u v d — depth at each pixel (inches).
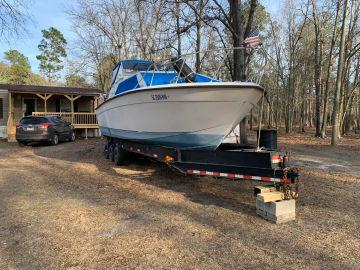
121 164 405.1
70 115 884.6
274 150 242.1
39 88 919.7
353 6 845.8
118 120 365.7
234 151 239.6
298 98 1643.7
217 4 544.4
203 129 267.1
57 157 502.6
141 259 152.9
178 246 166.9
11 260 152.2
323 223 200.2
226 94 241.6
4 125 904.9
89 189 289.0
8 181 324.8
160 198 257.1
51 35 2358.5
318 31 1002.7
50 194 272.1
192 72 304.0
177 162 274.7
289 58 1358.3
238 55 541.6
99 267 145.6
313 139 830.5
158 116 284.7
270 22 1290.6
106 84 1464.1
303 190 279.4
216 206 235.1
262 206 209.9
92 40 1402.6
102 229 190.5
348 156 496.4
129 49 1209.4
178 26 617.6
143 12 922.1
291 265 146.6
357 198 256.1
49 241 173.5
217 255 156.6
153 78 309.0
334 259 152.4
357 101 1477.6
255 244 169.2
